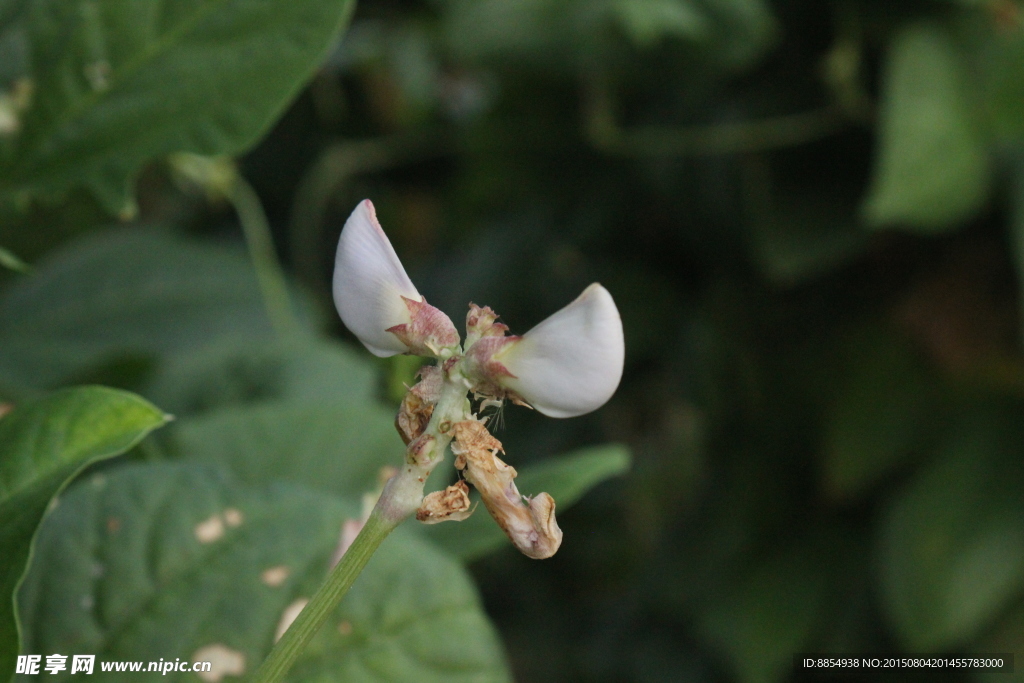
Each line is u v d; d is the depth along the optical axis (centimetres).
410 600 62
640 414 160
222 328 115
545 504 54
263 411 73
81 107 67
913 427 138
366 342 55
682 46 124
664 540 162
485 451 54
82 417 58
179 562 62
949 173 113
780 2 127
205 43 67
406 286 55
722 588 151
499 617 181
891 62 113
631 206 161
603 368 53
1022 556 127
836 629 144
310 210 169
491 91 168
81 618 61
